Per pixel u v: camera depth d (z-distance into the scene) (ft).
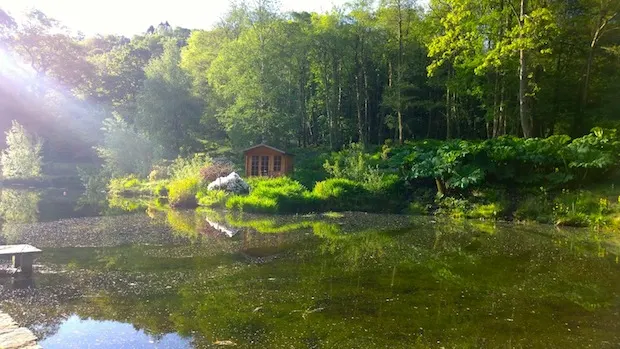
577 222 51.44
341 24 115.96
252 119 113.19
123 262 31.91
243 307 22.75
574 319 22.03
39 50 157.28
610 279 29.58
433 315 22.08
